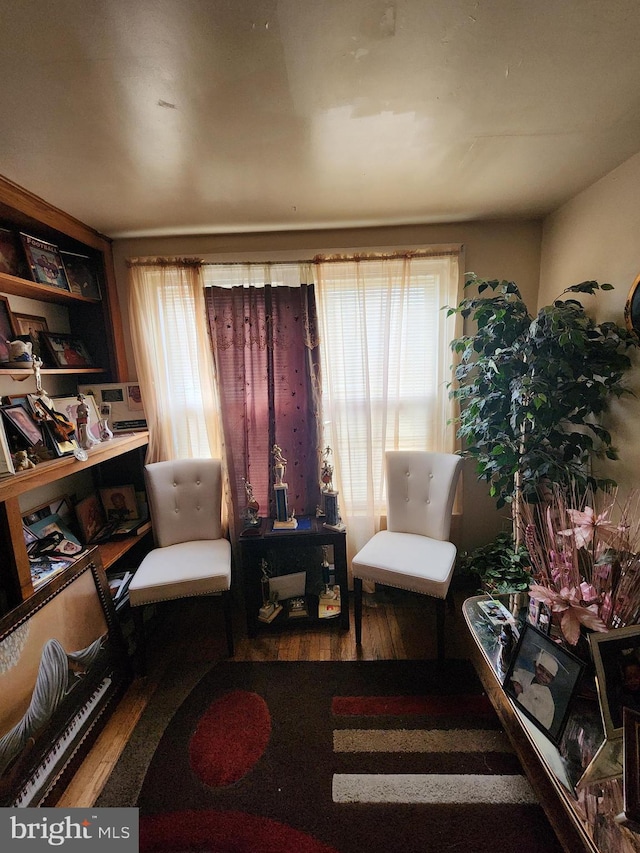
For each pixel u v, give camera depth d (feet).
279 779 4.31
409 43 2.92
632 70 3.27
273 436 7.45
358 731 4.84
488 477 6.36
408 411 7.72
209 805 4.08
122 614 6.22
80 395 6.11
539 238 7.08
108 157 4.38
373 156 4.58
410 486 7.12
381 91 3.45
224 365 7.20
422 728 4.85
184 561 6.29
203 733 4.89
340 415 7.50
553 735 3.32
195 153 4.36
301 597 7.32
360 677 5.72
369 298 7.23
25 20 2.59
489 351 6.14
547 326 5.41
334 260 6.95
